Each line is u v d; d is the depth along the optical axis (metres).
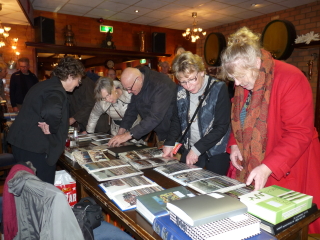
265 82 1.27
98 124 2.78
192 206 0.86
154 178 1.40
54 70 1.86
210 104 1.65
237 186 1.23
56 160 1.80
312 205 1.02
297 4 5.12
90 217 1.27
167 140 1.82
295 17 5.28
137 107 2.22
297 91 1.19
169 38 7.31
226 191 1.17
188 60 1.49
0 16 4.89
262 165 1.15
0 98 4.48
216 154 1.75
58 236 0.94
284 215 0.91
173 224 0.87
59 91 1.75
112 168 1.53
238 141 1.46
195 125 1.73
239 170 1.49
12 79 4.92
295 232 0.93
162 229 0.86
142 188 1.24
